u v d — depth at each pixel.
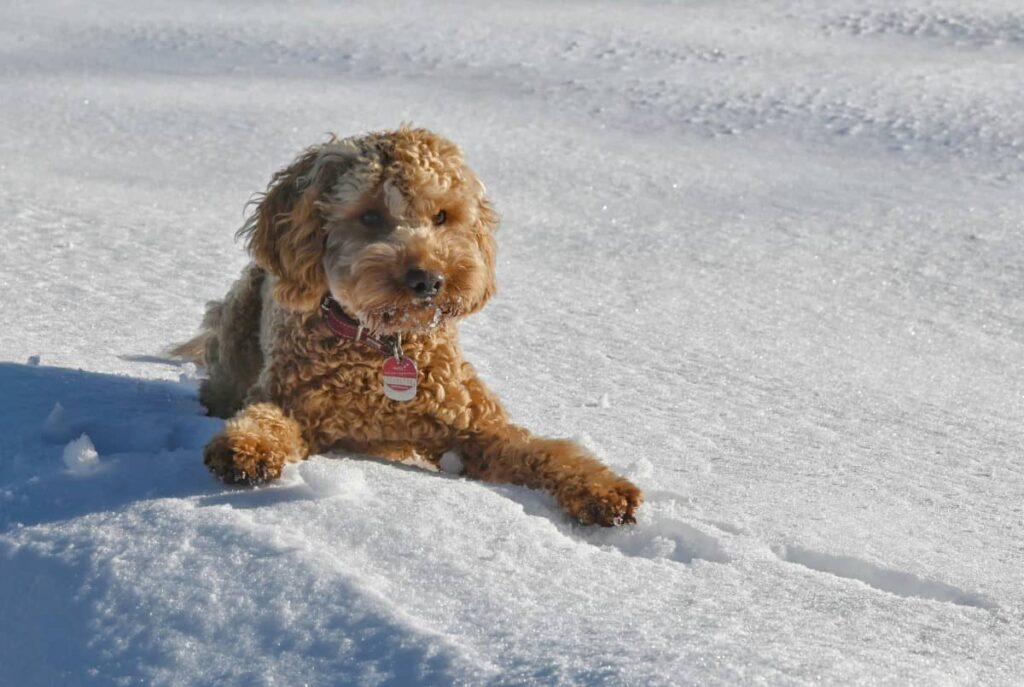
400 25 25.05
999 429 7.12
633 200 12.73
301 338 5.60
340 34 24.12
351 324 5.55
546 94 19.11
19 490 5.02
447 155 5.77
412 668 3.67
